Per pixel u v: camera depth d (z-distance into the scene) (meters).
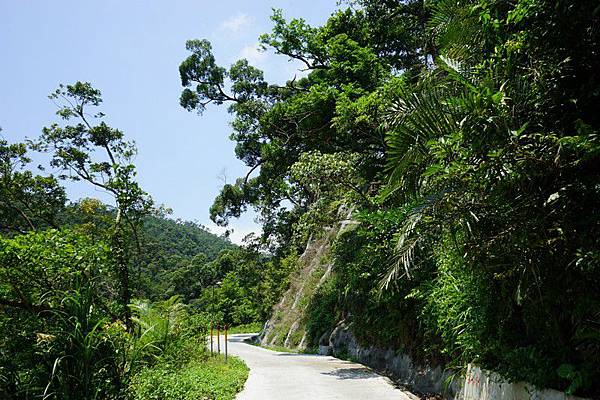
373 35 20.25
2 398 6.60
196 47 26.08
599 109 5.06
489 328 6.50
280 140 22.36
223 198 33.47
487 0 5.98
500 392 6.12
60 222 16.03
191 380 9.24
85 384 6.68
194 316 15.82
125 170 14.27
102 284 12.05
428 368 9.86
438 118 5.73
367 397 9.02
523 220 4.84
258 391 9.89
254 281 44.91
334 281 22.38
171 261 73.62
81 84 16.91
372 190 16.39
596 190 4.53
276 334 29.06
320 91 18.78
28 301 7.48
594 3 4.54
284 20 19.70
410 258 6.30
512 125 4.99
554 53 5.15
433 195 5.59
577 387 4.74
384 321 13.20
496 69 5.55
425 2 16.89
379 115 13.19
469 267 6.03
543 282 5.04
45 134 16.64
